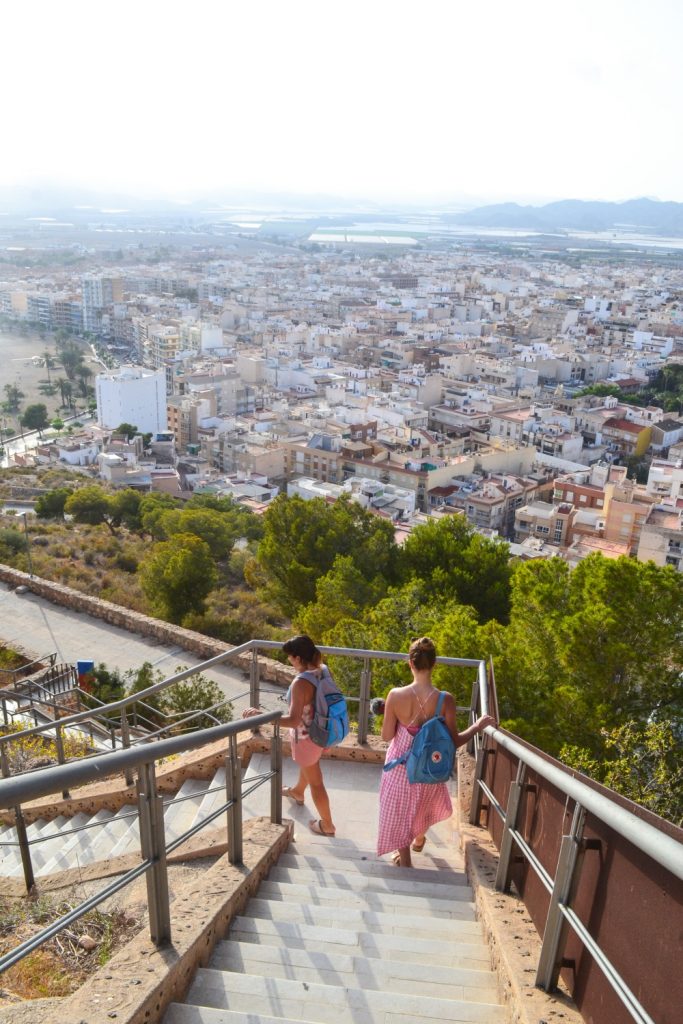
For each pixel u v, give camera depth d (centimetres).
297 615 2456
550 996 400
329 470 10050
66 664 1980
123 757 393
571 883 384
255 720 618
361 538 2788
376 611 2022
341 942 528
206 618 2516
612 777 1191
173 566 2639
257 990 454
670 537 6800
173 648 2203
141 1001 400
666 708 1434
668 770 1163
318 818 792
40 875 784
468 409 12750
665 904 294
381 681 1608
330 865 690
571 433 11656
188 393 13525
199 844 720
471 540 2588
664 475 8600
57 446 10612
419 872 686
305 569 2659
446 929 562
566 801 427
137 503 6038
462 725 1312
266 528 2877
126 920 578
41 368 18962
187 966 453
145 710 1709
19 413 14962
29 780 325
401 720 658
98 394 13475
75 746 1418
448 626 1612
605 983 348
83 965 518
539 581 1748
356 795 843
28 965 512
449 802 682
